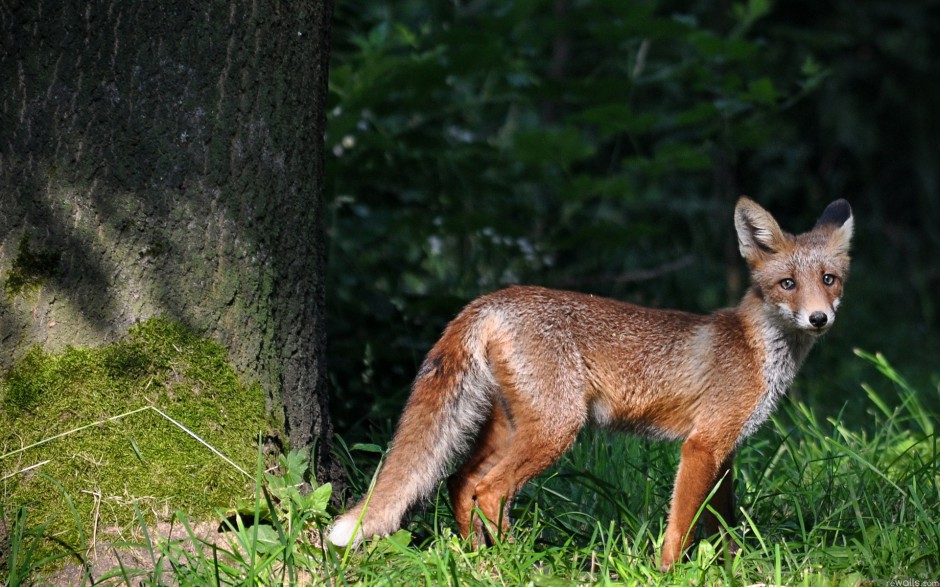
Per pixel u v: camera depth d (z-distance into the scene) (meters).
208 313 7.90
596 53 20.19
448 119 15.71
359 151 13.79
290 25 8.25
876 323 21.16
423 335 13.41
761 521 9.35
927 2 24.25
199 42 7.85
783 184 22.83
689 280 20.42
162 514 7.41
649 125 14.71
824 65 22.67
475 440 9.09
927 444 11.27
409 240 15.44
